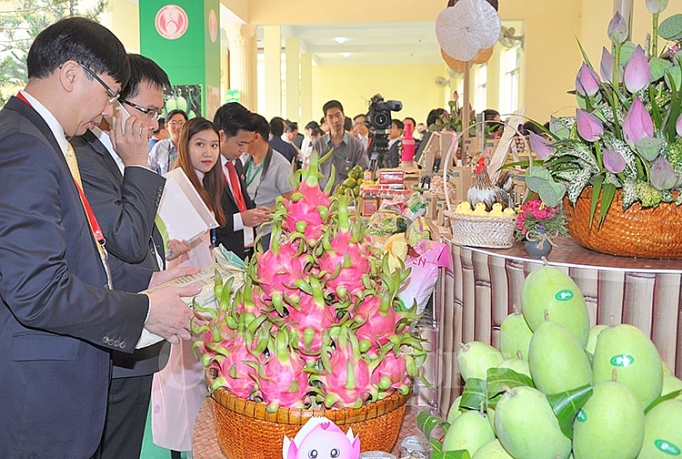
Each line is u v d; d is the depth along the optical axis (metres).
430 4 10.82
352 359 1.11
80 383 1.45
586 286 1.53
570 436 0.84
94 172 1.75
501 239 1.75
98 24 1.51
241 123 3.53
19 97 1.45
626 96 1.62
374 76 25.00
